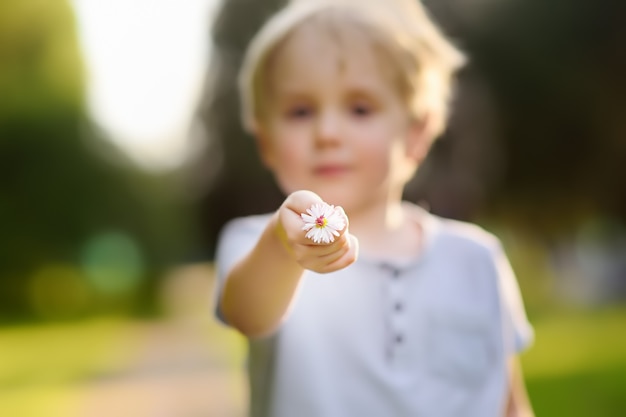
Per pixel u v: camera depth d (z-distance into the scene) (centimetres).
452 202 1564
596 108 1614
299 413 201
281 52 212
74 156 2602
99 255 3003
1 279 2669
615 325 1306
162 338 1944
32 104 2416
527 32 1580
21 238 2636
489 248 224
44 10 2302
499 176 1636
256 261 177
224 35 1678
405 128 216
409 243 221
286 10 224
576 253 2194
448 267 217
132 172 3158
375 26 211
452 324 213
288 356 203
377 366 204
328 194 208
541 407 650
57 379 1238
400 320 208
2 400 1039
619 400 662
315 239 155
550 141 1644
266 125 216
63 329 2402
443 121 235
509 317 230
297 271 177
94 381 1202
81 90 2509
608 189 1695
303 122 211
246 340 214
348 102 210
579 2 1566
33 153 2525
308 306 205
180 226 3606
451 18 1534
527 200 1770
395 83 212
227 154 1941
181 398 991
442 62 226
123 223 3212
